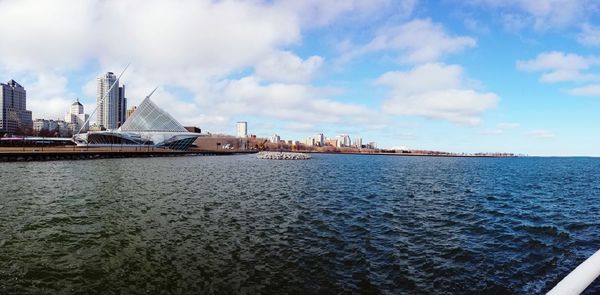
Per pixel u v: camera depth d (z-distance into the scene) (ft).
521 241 57.52
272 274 41.52
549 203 100.58
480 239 58.39
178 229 60.95
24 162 223.71
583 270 8.77
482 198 108.68
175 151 453.99
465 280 40.81
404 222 70.38
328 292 37.04
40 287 37.19
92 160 271.08
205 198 94.89
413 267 44.65
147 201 87.92
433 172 232.73
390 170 244.83
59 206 79.51
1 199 87.30
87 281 38.86
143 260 45.34
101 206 80.28
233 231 60.29
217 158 394.73
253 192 109.81
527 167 346.54
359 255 48.83
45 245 50.85
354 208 84.74
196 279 39.70
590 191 133.69
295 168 242.37
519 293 37.68
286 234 59.11
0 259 44.93
